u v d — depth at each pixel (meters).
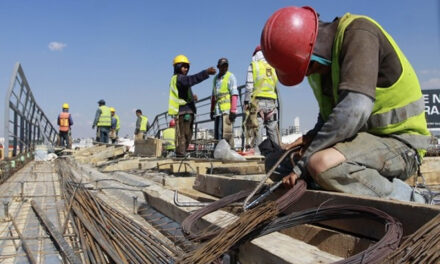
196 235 2.64
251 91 8.20
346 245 2.31
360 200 2.34
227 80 8.69
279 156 3.37
